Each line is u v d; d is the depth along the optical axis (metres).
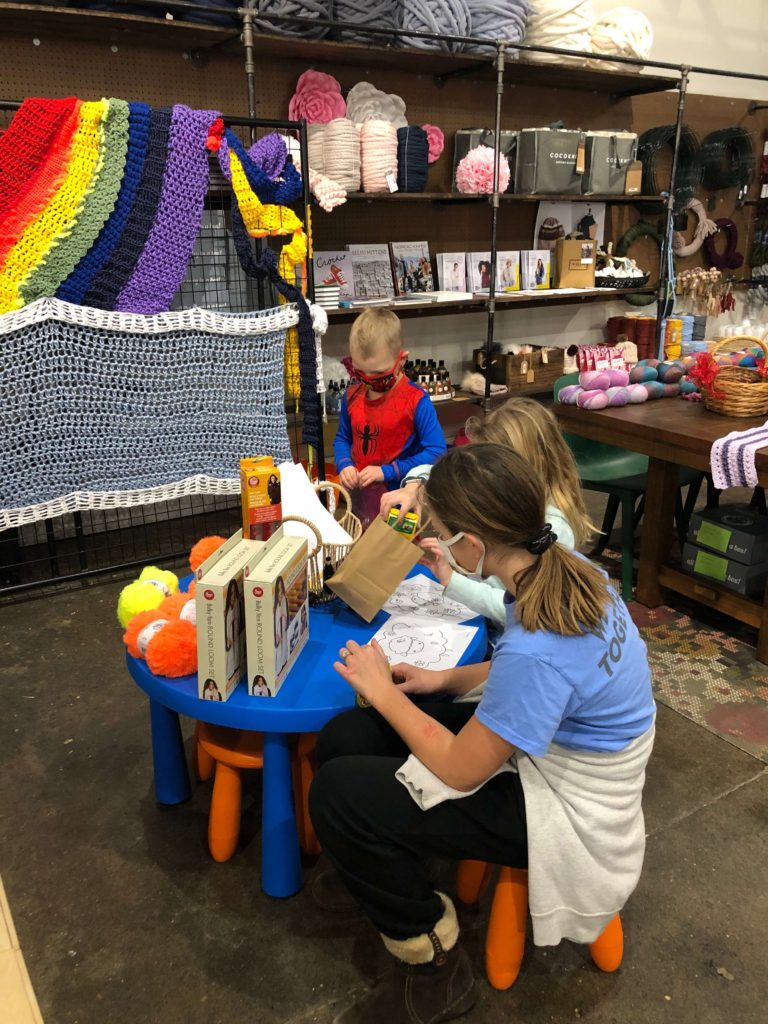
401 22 3.74
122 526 3.86
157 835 1.86
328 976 1.49
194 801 1.98
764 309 6.23
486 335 4.90
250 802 1.98
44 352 2.54
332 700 1.45
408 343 4.62
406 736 1.26
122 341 2.63
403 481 1.97
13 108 2.34
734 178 5.52
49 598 3.11
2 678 2.54
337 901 1.66
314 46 3.47
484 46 3.90
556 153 4.24
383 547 1.63
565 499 1.55
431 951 1.31
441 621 1.71
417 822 1.25
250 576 1.42
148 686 1.55
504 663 1.14
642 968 1.50
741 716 2.29
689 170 5.14
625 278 4.92
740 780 2.02
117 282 2.56
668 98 5.23
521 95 4.59
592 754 1.23
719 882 1.70
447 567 1.62
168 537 3.75
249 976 1.49
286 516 1.78
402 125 4.08
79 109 2.37
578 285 4.80
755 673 2.52
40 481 2.65
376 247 4.22
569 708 1.16
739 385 2.72
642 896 1.66
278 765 1.56
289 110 3.76
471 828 1.25
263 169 2.68
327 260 4.02
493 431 1.57
